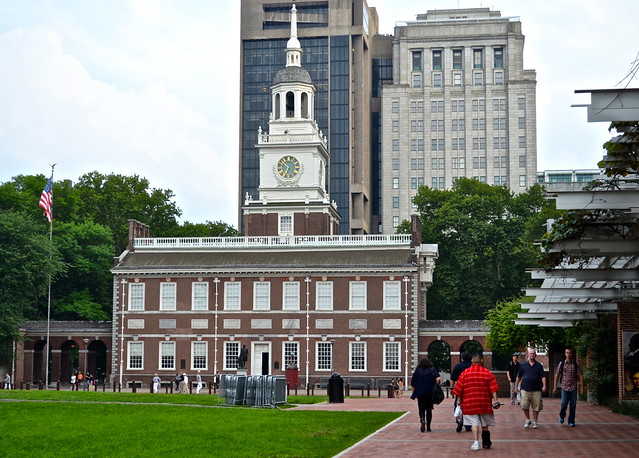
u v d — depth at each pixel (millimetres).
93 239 142500
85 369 120375
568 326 67250
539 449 32906
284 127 128125
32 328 121250
